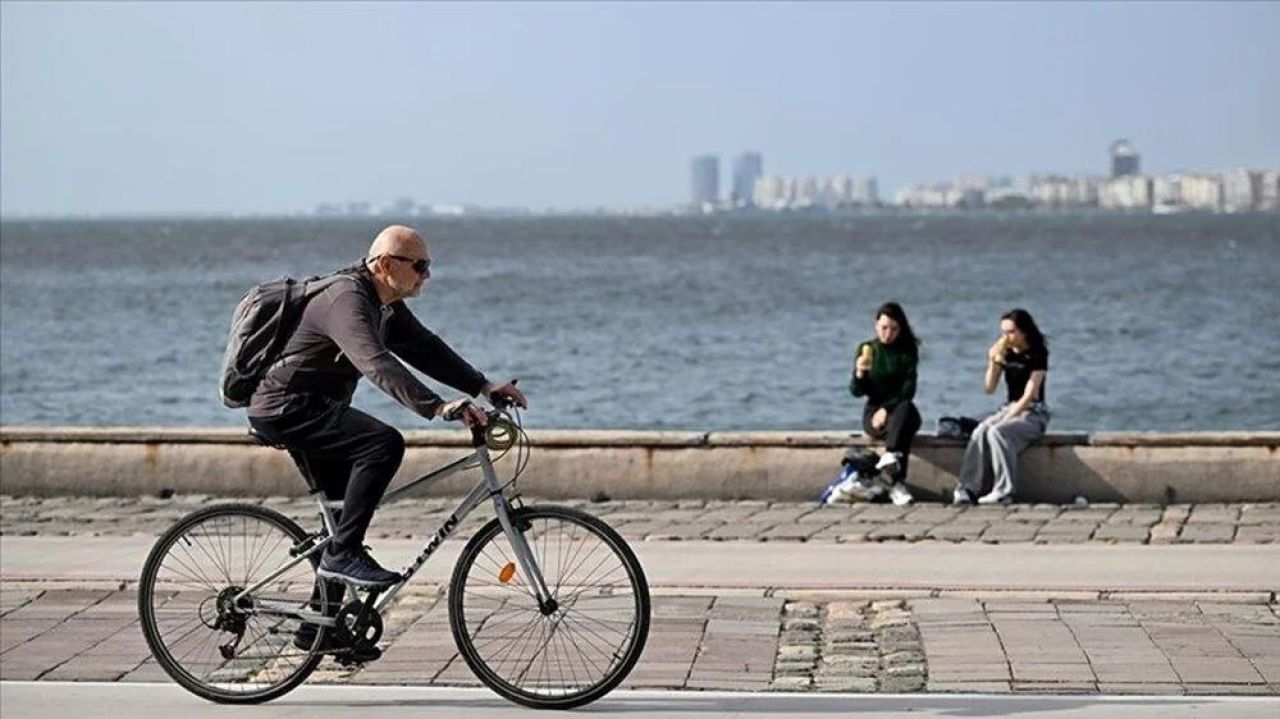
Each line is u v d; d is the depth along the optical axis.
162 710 25.84
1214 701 25.30
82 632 30.70
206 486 47.38
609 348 129.12
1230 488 44.78
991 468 45.53
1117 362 115.25
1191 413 90.19
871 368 46.47
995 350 46.56
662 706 25.62
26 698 26.53
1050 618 30.80
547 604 25.67
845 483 45.59
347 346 24.98
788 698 25.94
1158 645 28.72
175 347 129.62
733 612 31.61
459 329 147.38
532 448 46.69
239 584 26.41
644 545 38.75
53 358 121.44
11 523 43.16
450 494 46.78
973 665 27.62
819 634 29.98
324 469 26.25
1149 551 37.19
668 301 185.12
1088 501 45.44
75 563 36.56
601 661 25.52
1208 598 32.19
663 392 101.69
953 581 33.84
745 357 121.81
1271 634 29.42
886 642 29.30
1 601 33.22
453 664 28.20
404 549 38.47
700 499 46.34
